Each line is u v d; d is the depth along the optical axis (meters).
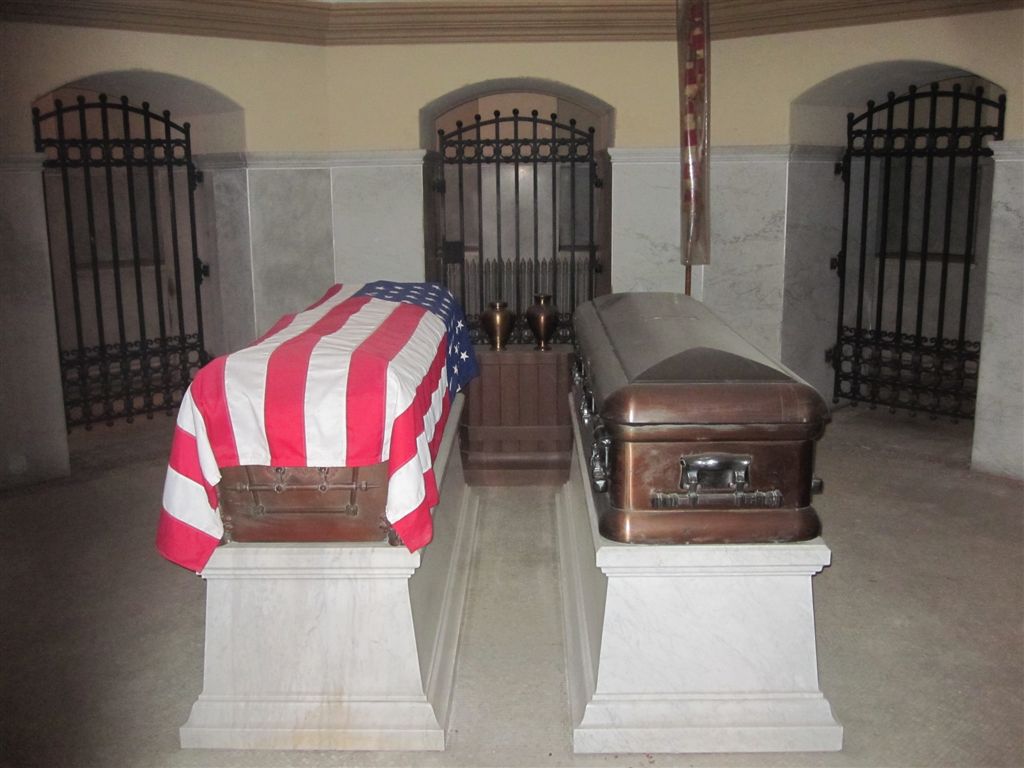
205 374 2.72
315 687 2.88
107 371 6.17
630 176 6.00
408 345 3.26
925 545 4.40
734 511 2.76
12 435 5.15
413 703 2.87
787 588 2.79
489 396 5.25
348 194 6.01
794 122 5.80
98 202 7.43
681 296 4.27
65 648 3.48
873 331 6.48
